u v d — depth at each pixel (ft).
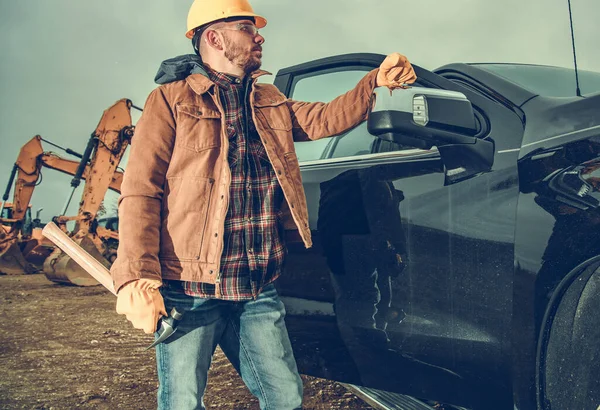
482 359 6.14
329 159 8.05
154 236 4.95
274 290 5.64
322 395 10.16
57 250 34.63
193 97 5.27
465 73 6.95
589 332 5.76
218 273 5.05
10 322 21.22
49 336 18.25
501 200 5.96
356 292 7.23
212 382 11.78
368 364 7.25
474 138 6.11
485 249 6.07
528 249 5.64
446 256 6.38
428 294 6.53
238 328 5.59
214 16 5.40
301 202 5.65
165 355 5.22
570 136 5.60
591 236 5.29
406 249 6.73
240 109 5.44
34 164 42.32
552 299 5.49
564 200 5.49
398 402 8.95
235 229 5.22
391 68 5.63
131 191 4.97
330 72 8.48
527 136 5.91
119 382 12.41
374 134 5.81
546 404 5.74
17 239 43.27
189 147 5.15
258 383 5.60
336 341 7.49
